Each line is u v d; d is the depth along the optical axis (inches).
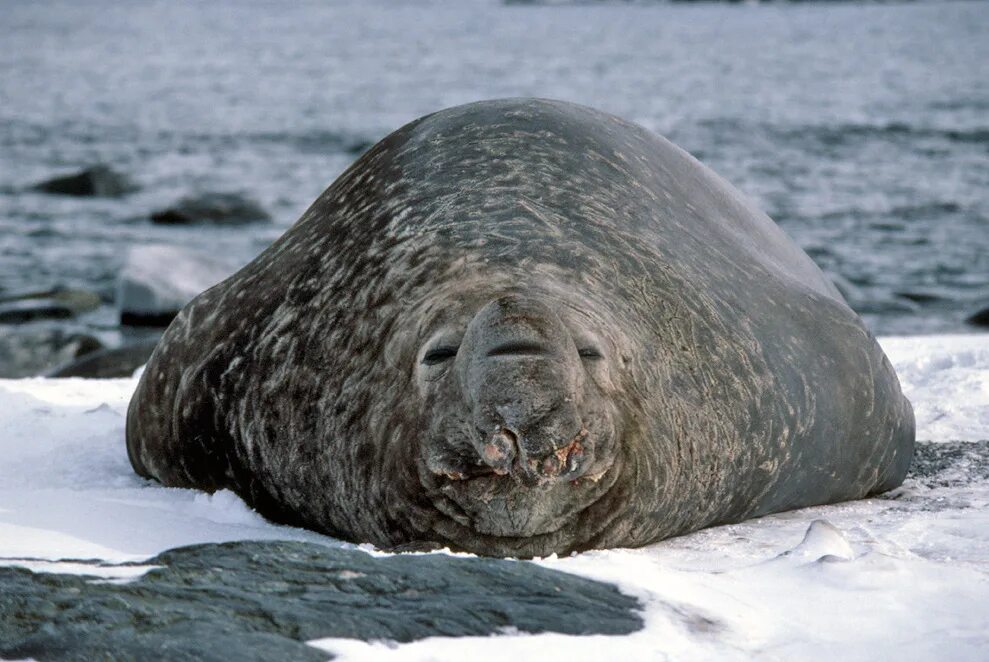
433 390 570.9
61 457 843.4
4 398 1005.8
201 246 2839.6
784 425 679.1
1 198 3503.9
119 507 693.9
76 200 3511.3
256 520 697.0
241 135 5078.7
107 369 1638.8
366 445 606.2
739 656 428.5
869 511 709.3
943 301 2300.7
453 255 647.8
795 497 708.7
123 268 2214.6
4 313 2175.2
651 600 468.4
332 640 426.6
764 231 877.8
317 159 4404.5
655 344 634.8
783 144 4680.1
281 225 3152.1
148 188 3725.4
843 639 445.4
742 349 676.7
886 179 3809.1
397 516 585.0
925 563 514.3
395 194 714.8
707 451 630.5
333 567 494.0
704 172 871.1
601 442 548.4
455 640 430.0
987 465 812.0
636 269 667.4
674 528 628.1
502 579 482.6
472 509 561.9
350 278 679.1
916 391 1011.3
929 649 435.5
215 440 720.3
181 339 765.9
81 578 483.2
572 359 531.5
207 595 463.2
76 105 6437.0
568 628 442.3
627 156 767.1
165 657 413.1
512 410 517.3
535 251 647.1
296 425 659.4
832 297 863.1
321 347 664.4
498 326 530.0
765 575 505.0
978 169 4052.7
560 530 566.6
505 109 770.8
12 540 594.9
